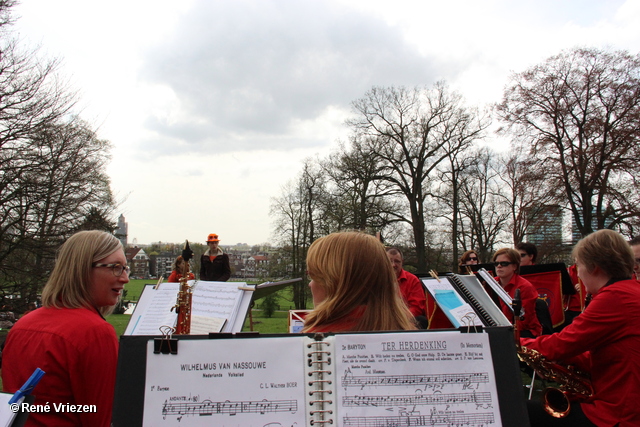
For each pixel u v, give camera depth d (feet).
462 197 96.48
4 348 6.50
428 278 12.16
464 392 4.92
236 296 13.01
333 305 5.89
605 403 7.95
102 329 6.36
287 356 4.98
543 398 8.87
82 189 48.55
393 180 89.20
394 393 4.88
